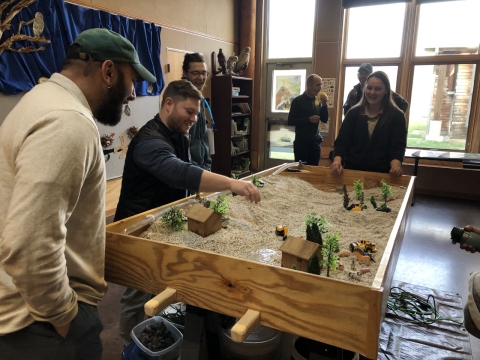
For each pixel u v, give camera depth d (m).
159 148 1.42
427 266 2.95
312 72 5.91
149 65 4.11
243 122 6.05
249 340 1.30
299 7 5.89
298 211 1.89
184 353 1.19
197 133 2.32
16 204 0.76
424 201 4.85
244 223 1.58
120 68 1.00
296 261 1.10
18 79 2.88
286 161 6.42
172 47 4.60
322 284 0.88
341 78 5.63
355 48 5.51
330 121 5.70
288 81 6.14
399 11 5.17
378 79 2.34
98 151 0.92
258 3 6.00
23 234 0.75
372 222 1.74
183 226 1.45
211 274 1.03
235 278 1.00
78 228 0.95
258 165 6.51
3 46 2.73
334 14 5.40
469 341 2.02
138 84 3.99
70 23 3.21
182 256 1.07
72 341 0.96
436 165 5.18
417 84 5.25
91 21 3.40
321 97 4.25
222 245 1.32
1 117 2.84
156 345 1.48
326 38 5.52
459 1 4.86
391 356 1.88
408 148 5.41
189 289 1.08
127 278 1.19
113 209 3.92
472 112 5.07
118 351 1.92
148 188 1.58
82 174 0.84
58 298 0.85
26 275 0.78
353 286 0.85
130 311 1.70
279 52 6.16
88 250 0.99
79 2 3.31
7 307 0.92
